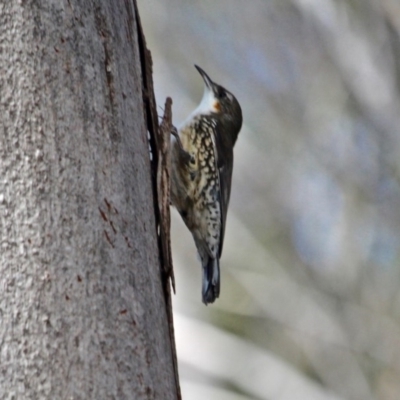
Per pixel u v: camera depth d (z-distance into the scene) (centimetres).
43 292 486
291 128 1747
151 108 598
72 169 507
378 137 1683
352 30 1683
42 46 513
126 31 568
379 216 1667
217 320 1570
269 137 1753
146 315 516
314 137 1733
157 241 567
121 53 553
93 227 505
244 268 1645
